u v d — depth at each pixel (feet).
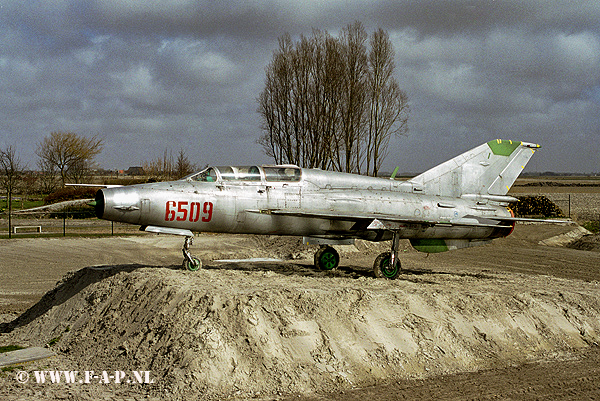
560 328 41.11
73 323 39.55
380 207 51.55
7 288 59.77
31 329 41.93
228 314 33.04
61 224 132.67
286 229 48.91
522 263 76.64
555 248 94.27
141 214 43.27
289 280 43.47
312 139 121.49
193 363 29.40
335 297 36.65
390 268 50.85
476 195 57.98
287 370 30.86
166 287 37.19
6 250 89.45
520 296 42.65
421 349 35.19
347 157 122.72
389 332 35.63
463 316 38.99
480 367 34.94
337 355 32.89
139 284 39.47
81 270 47.34
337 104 119.96
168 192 44.39
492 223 54.95
